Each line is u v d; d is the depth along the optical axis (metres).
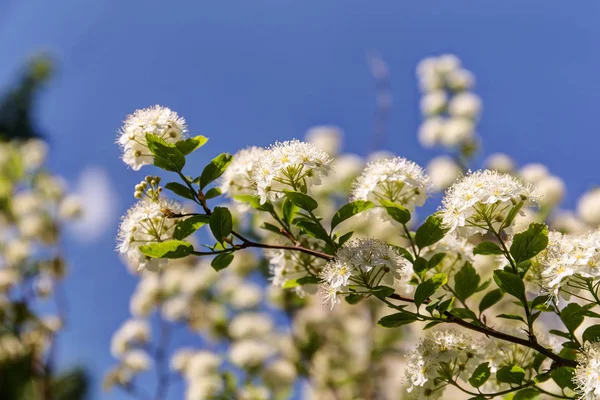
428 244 0.81
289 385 1.36
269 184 0.81
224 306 1.52
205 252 0.80
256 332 1.45
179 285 1.51
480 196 0.78
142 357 1.50
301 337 1.40
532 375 0.84
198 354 1.40
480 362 0.82
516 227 0.83
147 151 0.84
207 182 0.82
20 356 1.48
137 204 0.83
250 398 1.30
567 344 0.79
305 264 0.86
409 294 0.90
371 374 1.34
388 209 0.82
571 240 0.78
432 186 0.84
